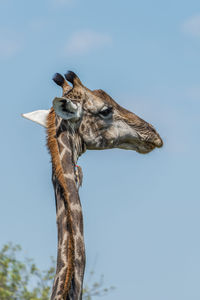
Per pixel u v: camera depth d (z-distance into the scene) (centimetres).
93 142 2609
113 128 2655
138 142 2742
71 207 2328
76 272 2264
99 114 2620
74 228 2306
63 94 2652
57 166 2389
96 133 2614
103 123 2628
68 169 2397
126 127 2694
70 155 2436
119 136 2673
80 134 2584
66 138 2473
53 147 2441
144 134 2736
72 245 2245
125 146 2744
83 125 2588
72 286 2228
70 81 2628
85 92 2619
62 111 2473
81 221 2330
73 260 2231
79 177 2456
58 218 2319
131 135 2709
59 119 2503
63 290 2175
